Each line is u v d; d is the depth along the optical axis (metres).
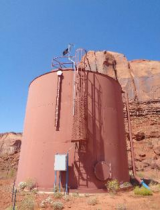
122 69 67.75
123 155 20.00
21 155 20.34
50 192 15.76
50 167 16.89
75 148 17.06
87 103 18.98
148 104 56.28
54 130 18.11
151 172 37.75
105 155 17.77
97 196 14.85
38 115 19.66
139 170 39.56
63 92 19.30
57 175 16.38
